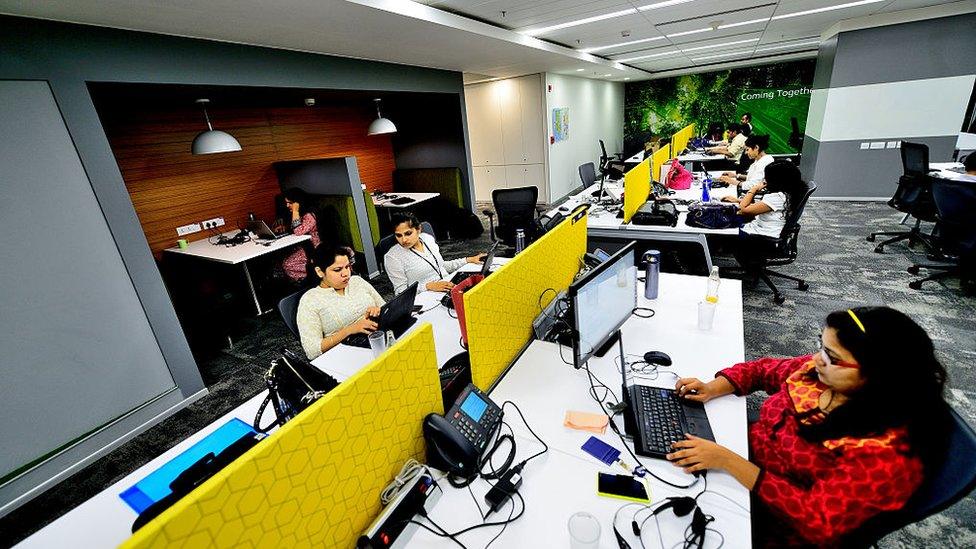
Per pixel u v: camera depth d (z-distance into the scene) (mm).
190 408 2629
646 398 1322
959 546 1429
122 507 1116
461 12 3225
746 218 3219
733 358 1556
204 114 3979
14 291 1984
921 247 3947
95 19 2117
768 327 2857
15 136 1949
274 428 1320
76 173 2146
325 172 4527
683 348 1637
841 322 922
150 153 3891
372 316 1881
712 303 1807
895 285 3273
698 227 3189
